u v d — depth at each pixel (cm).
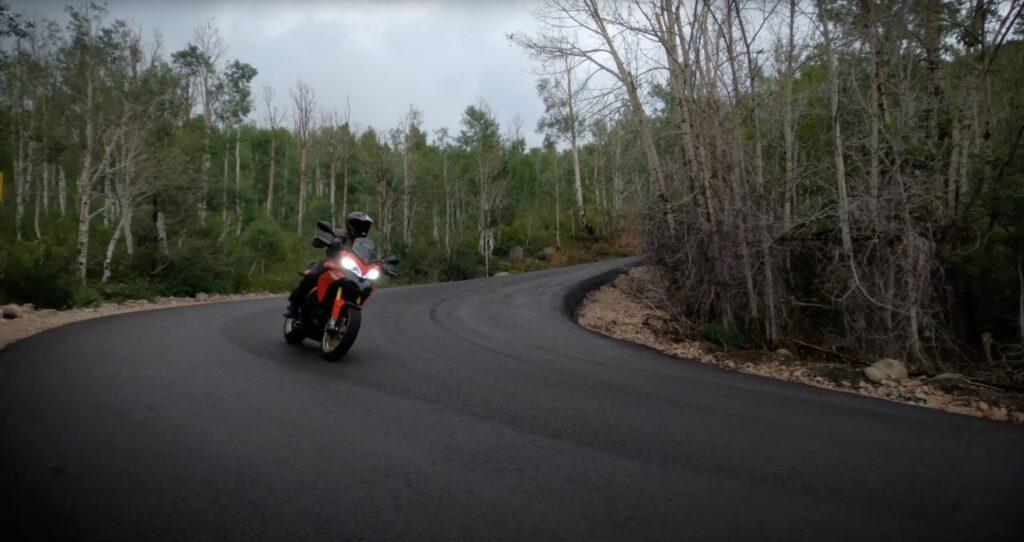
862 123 1234
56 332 792
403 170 5103
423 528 272
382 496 306
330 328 648
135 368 568
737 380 711
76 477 309
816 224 1182
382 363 661
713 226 1192
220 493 299
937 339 1109
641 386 629
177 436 380
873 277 1078
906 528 297
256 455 355
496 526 278
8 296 1223
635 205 1409
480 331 995
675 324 1261
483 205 4591
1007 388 768
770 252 1146
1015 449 454
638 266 2331
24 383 497
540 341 929
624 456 392
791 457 407
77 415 412
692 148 1240
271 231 3488
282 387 522
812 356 1120
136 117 2550
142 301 1552
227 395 486
